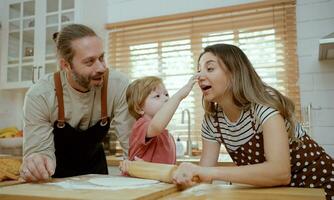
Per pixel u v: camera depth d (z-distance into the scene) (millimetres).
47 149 1351
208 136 1301
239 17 2574
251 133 1145
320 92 2299
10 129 2943
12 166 1216
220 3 2637
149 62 2854
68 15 2896
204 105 1271
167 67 2783
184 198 810
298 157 1180
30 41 3059
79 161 1569
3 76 3064
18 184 963
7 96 3252
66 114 1419
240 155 1225
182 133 2684
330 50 2062
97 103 1457
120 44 2955
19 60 3023
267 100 1077
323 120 2271
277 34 2451
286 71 2416
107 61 2967
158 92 1448
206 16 2678
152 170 1027
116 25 2949
